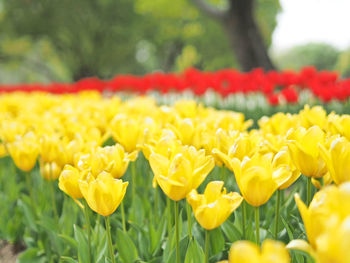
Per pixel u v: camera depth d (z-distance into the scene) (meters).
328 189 0.89
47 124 3.00
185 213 2.27
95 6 34.84
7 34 35.72
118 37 37.19
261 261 0.75
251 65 17.00
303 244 0.96
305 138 1.37
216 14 17.23
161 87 9.46
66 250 2.27
